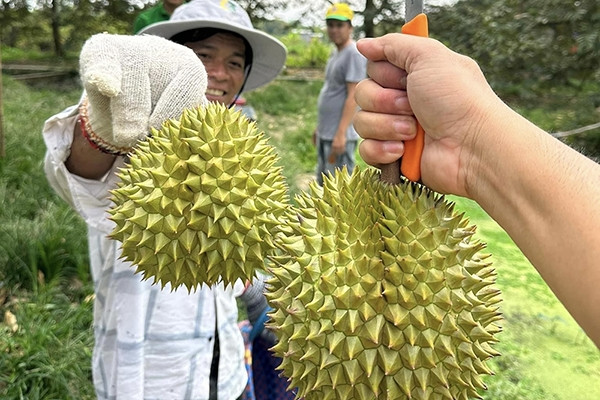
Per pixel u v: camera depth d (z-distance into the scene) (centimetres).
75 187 61
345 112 183
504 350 121
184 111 47
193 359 68
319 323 40
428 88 38
